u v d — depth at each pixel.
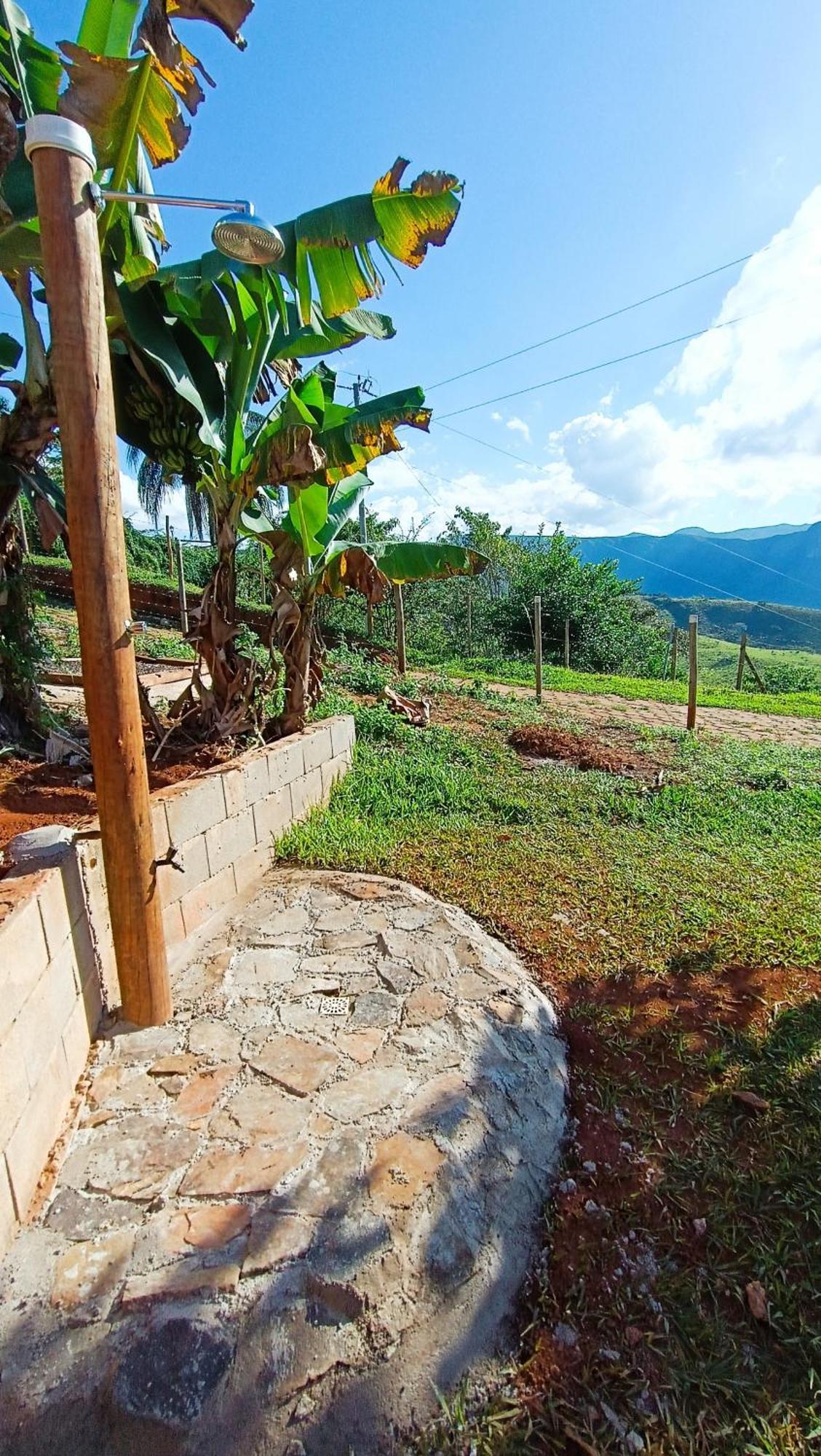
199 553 20.06
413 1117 2.06
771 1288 1.81
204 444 4.31
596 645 17.97
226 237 2.33
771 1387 1.61
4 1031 1.69
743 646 14.02
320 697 5.54
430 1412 1.49
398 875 3.84
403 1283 1.62
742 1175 2.11
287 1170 1.86
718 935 3.34
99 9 3.09
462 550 5.00
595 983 3.00
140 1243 1.65
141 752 2.29
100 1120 2.05
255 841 3.79
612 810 5.07
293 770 4.36
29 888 2.01
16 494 3.95
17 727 4.29
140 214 3.76
